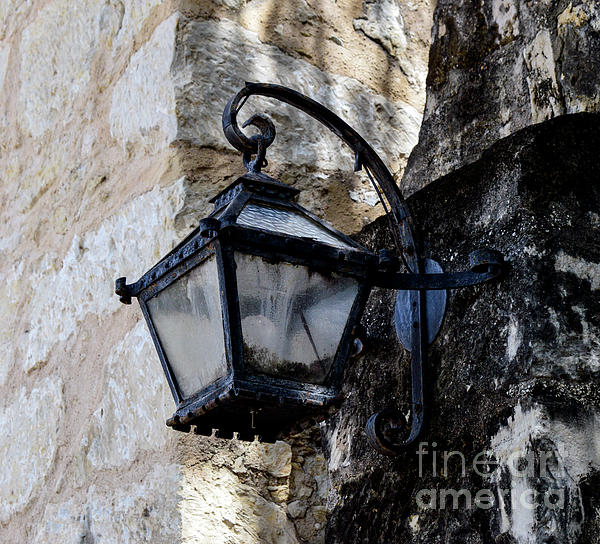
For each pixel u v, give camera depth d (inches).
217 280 66.3
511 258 70.6
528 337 67.6
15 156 121.6
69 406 101.5
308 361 67.9
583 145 73.0
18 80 123.0
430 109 95.9
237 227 66.2
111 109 104.7
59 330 106.1
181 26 96.3
